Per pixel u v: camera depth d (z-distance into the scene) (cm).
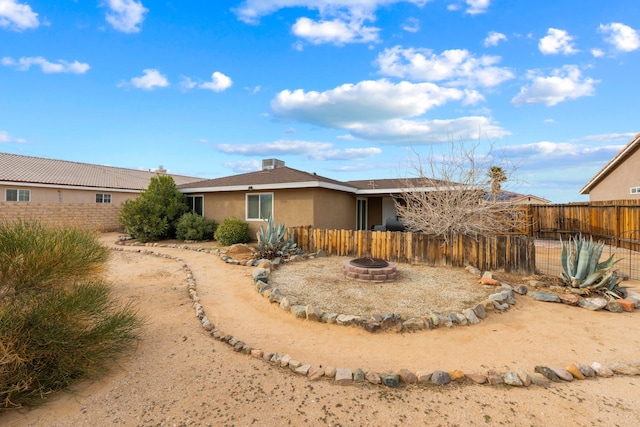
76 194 1727
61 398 266
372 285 627
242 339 398
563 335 410
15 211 1300
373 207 1748
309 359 348
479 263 759
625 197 1343
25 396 257
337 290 594
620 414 253
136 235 1338
